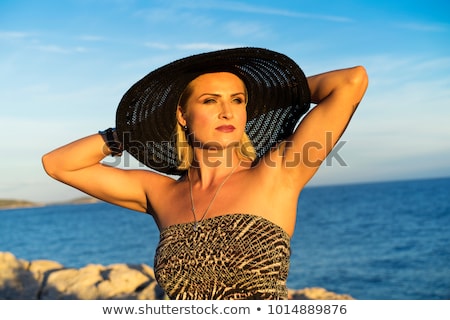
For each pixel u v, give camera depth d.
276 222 3.41
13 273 9.80
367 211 77.81
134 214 102.00
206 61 3.53
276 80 3.71
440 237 48.50
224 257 3.31
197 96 3.63
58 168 4.03
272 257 3.31
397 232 54.31
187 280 3.39
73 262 51.25
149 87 3.76
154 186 3.93
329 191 158.00
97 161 4.05
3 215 141.50
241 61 3.60
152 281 9.68
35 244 64.56
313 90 3.54
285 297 3.39
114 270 9.92
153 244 58.28
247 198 3.45
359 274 32.81
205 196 3.61
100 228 77.38
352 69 3.39
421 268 34.09
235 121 3.61
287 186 3.48
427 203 82.94
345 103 3.37
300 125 3.49
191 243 3.42
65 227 84.00
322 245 47.62
